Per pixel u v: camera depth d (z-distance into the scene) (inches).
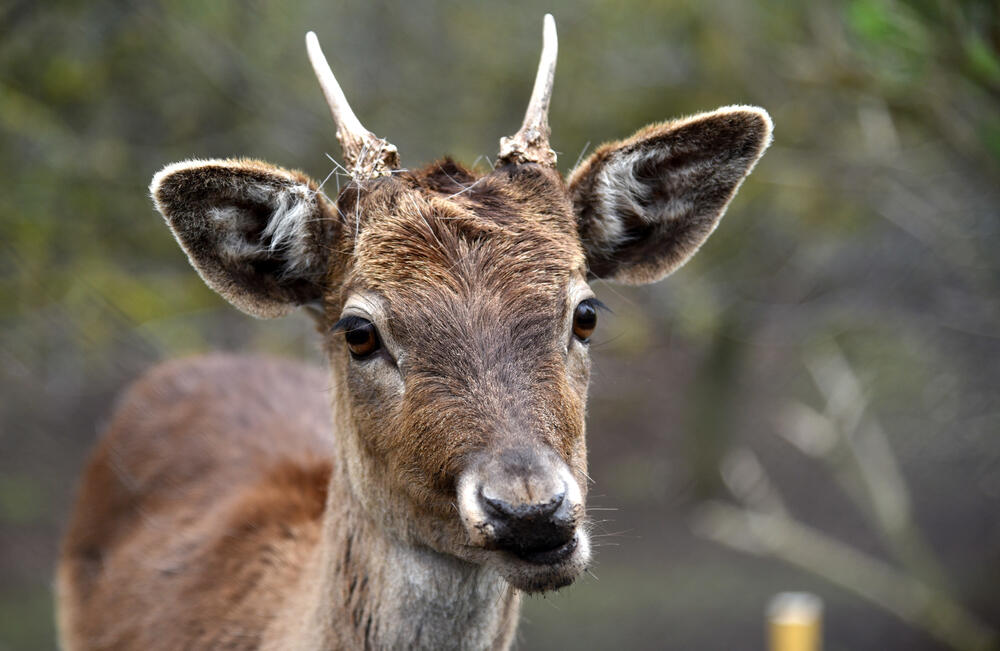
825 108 569.9
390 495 206.8
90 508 337.7
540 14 617.0
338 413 223.1
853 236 640.4
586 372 209.9
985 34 338.3
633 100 602.5
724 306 649.0
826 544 553.3
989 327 576.1
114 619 292.2
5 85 488.1
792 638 307.9
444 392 191.2
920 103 446.0
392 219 208.2
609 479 784.3
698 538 705.0
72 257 499.2
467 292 196.9
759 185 605.9
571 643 567.8
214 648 254.4
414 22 607.8
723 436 741.9
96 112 527.8
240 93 531.8
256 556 263.0
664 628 570.9
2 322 494.3
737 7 541.6
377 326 202.2
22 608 561.3
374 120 573.9
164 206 210.4
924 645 564.1
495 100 617.9
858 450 575.2
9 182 474.3
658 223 238.4
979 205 538.0
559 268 203.2
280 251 225.8
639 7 605.0
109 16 510.0
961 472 663.1
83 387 578.9
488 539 180.7
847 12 403.2
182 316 546.0
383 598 214.1
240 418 327.6
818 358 674.2
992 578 583.2
